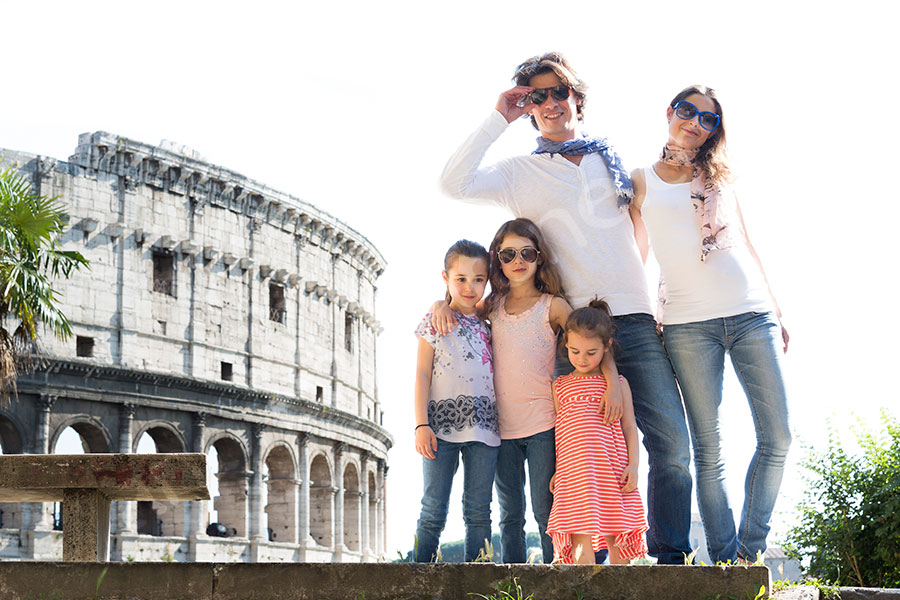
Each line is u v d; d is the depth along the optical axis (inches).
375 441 3120.1
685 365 371.2
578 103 401.7
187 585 286.8
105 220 2386.8
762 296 374.6
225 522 2527.1
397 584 281.0
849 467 563.2
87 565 290.7
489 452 367.9
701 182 378.0
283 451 2679.6
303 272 2869.1
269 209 2755.9
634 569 275.0
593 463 346.0
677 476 359.9
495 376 379.2
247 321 2655.0
